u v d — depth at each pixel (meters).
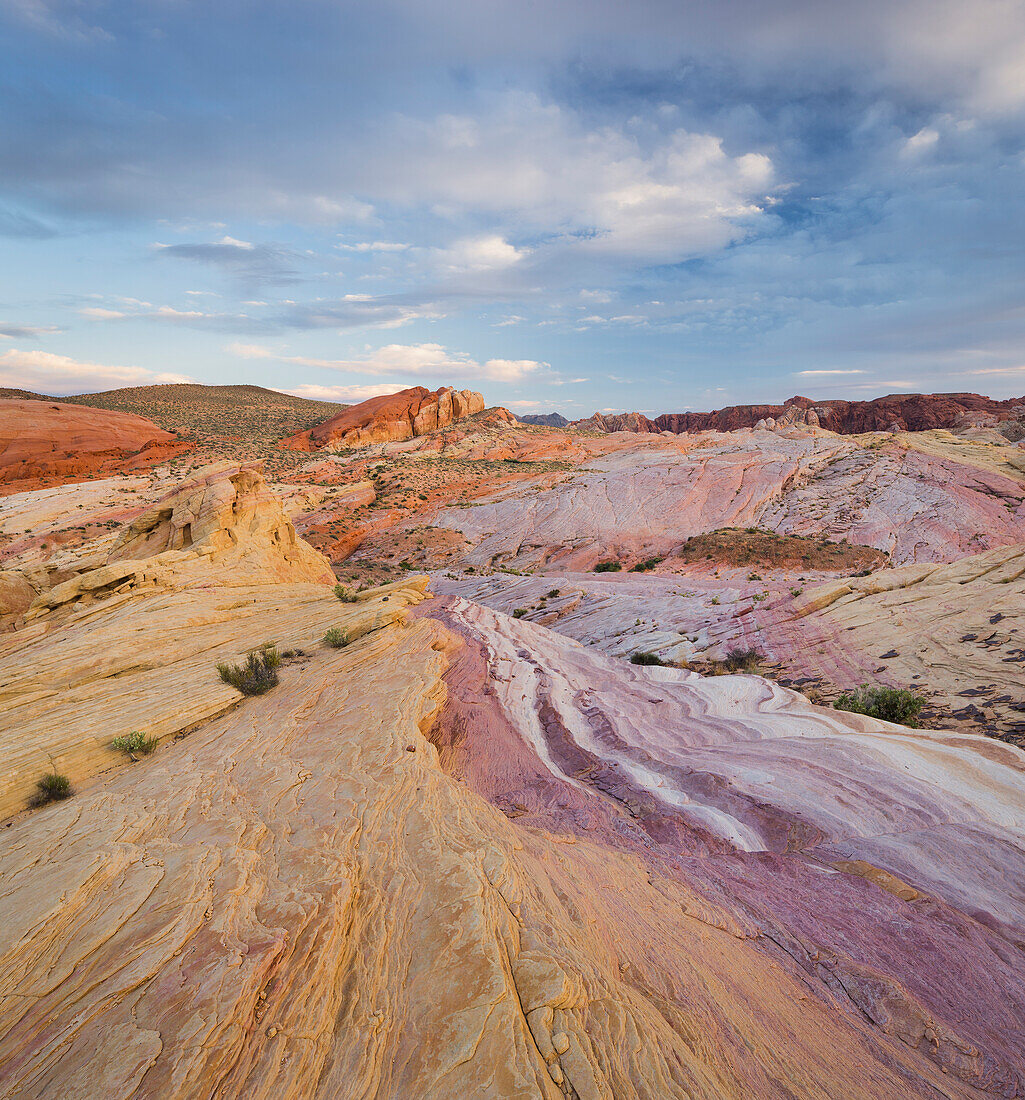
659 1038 4.52
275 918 5.23
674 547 63.00
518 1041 4.08
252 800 8.06
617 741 13.22
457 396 142.25
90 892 5.70
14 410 100.44
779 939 6.72
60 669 13.90
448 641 20.30
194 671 14.43
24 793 9.11
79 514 70.94
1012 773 9.58
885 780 9.86
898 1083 4.82
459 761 12.66
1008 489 66.81
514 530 72.62
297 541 29.36
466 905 5.48
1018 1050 5.20
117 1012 4.17
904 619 18.66
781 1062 4.79
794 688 16.61
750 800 9.89
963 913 6.97
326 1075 3.93
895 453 83.19
